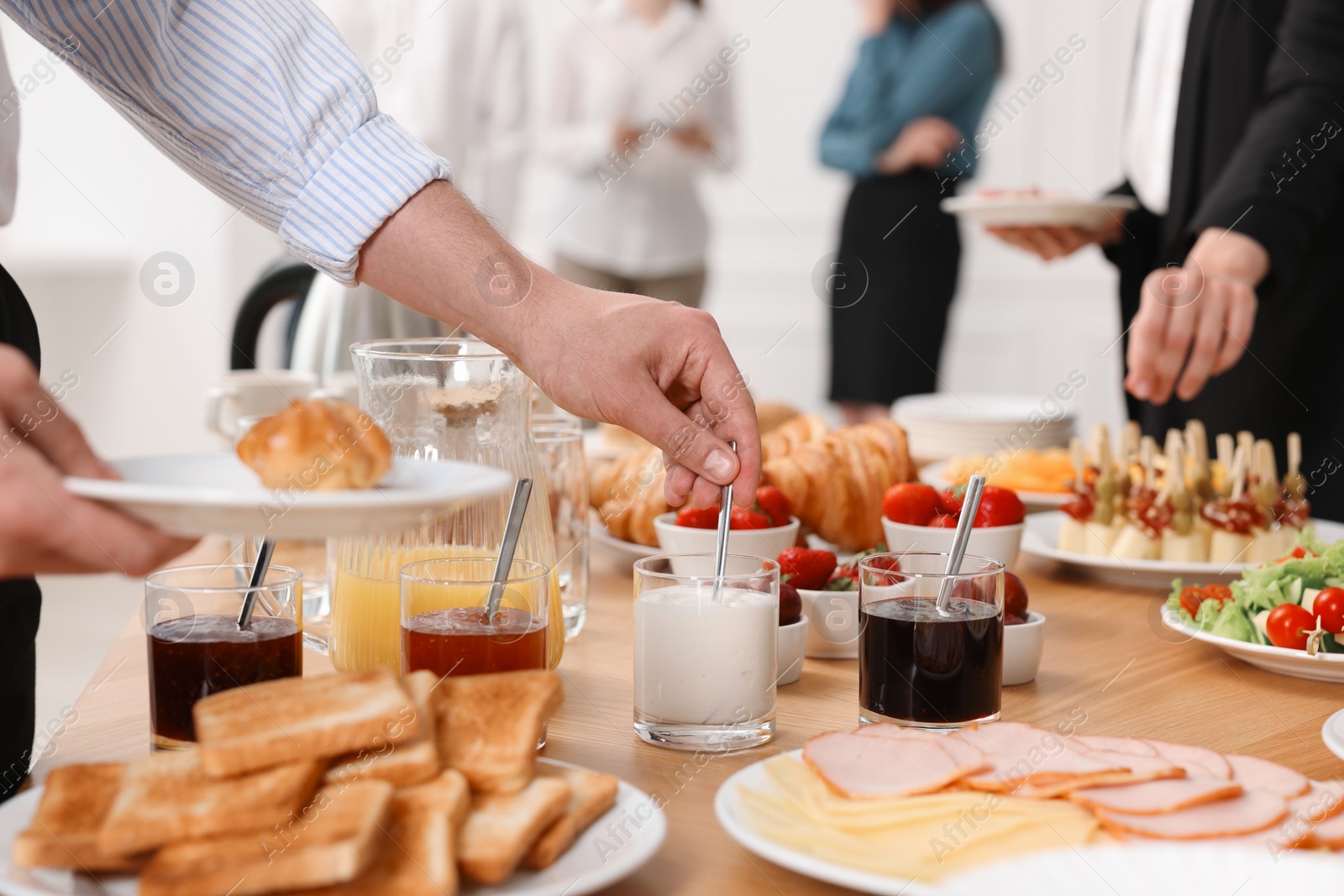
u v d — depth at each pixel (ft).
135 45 2.73
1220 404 5.74
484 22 8.96
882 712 2.58
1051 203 5.18
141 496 1.70
